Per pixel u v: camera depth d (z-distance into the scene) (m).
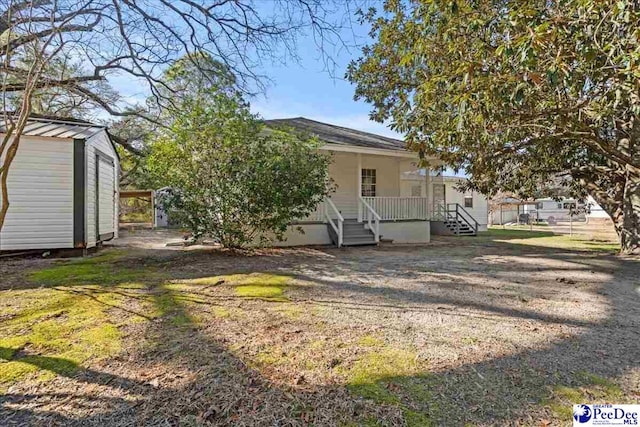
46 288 5.45
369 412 2.29
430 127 6.51
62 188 8.68
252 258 8.77
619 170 10.14
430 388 2.58
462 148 7.67
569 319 4.14
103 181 10.83
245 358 3.02
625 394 2.54
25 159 8.31
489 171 10.09
